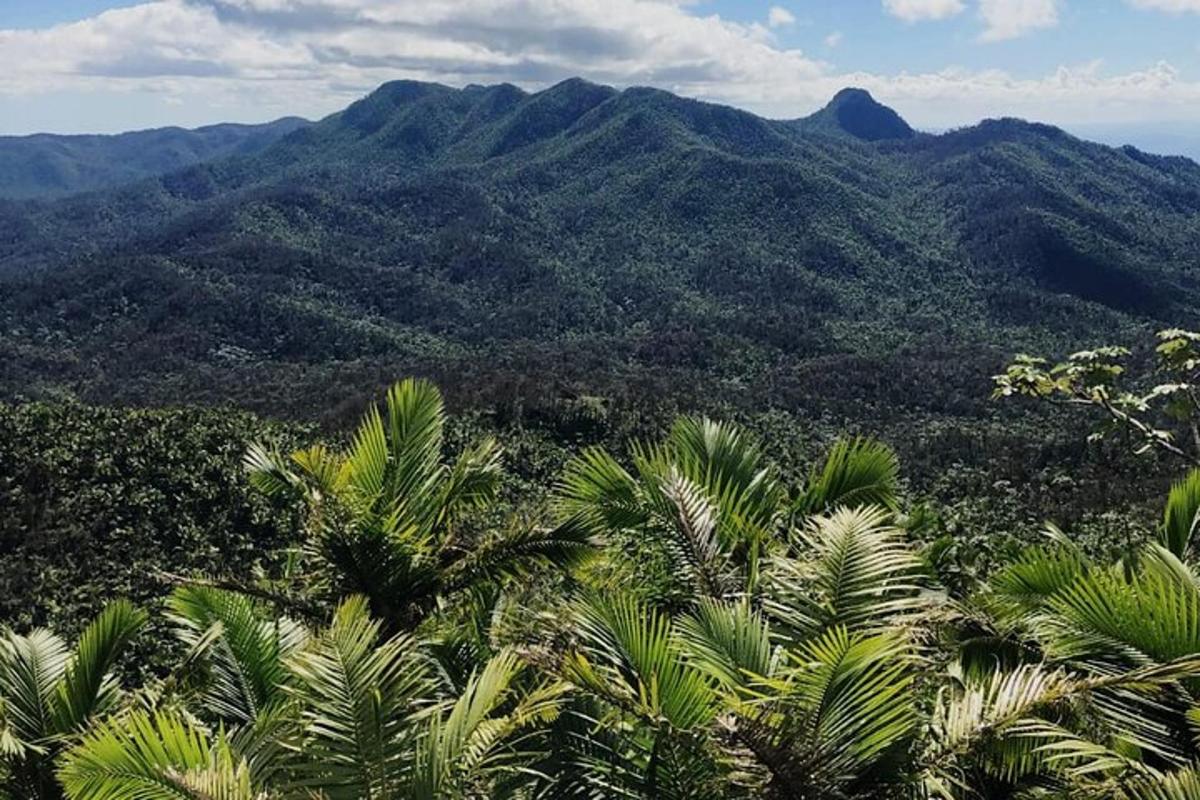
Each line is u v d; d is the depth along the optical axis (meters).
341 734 3.25
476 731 3.20
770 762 2.86
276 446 7.23
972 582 7.75
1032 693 3.18
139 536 43.44
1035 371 5.57
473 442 7.45
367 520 5.91
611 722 3.30
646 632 3.49
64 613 35.12
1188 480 5.32
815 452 64.44
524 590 6.12
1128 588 3.60
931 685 4.10
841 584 3.84
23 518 43.00
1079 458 59.97
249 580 7.01
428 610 6.04
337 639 3.54
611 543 5.68
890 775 3.05
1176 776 2.87
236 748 3.94
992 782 3.80
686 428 6.19
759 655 3.56
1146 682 3.03
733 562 5.21
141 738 3.24
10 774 5.34
